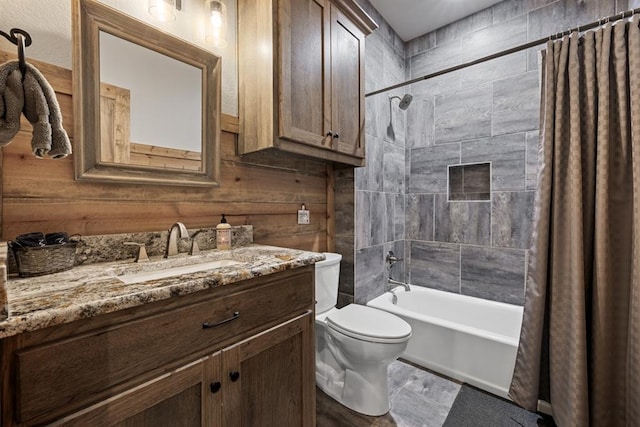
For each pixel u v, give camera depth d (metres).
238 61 1.51
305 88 1.45
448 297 2.40
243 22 1.48
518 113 2.19
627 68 1.30
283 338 1.09
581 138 1.41
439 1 2.27
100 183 1.07
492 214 2.31
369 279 2.33
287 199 1.84
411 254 2.75
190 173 1.31
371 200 2.33
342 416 1.57
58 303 0.62
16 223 0.91
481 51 2.37
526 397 1.52
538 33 2.13
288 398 1.12
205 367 0.84
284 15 1.34
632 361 1.21
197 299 0.83
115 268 0.96
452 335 1.90
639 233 1.21
